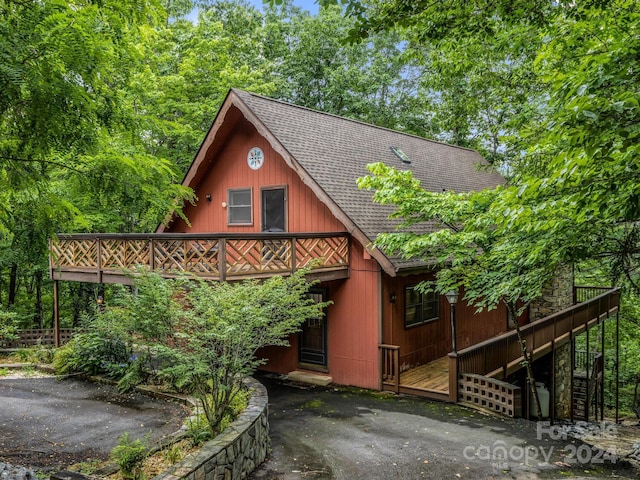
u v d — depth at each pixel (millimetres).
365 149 13836
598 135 3152
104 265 10734
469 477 5938
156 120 4988
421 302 11555
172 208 5984
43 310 17625
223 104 11984
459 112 15703
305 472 6035
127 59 4211
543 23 5555
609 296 14906
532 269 6340
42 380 9555
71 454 5984
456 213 7738
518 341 10398
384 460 6395
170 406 7926
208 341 6199
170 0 20578
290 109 13141
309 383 10789
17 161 3990
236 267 8789
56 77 3400
